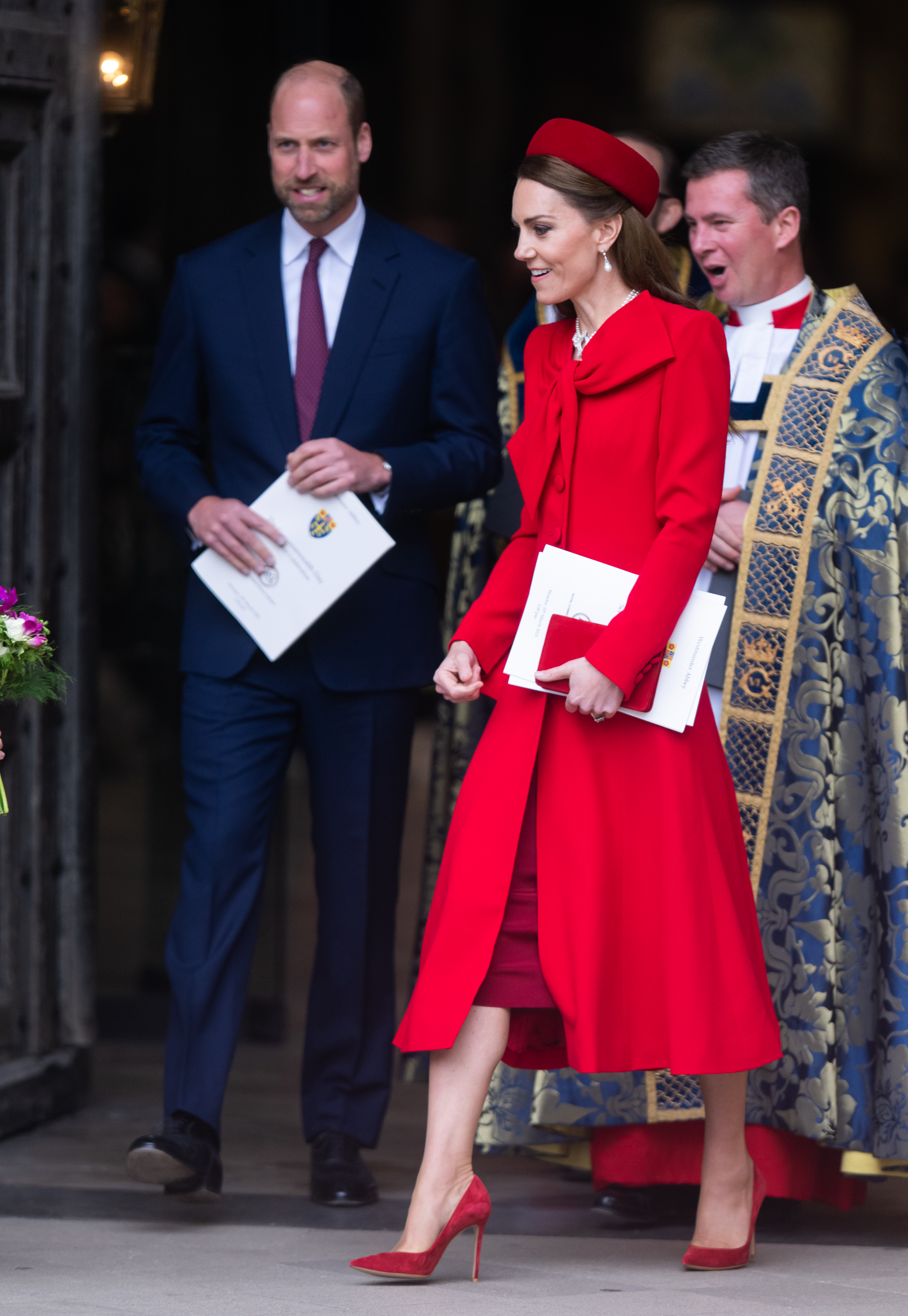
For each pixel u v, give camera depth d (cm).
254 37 2244
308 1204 1551
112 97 2014
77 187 1792
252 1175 1650
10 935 1778
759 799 1505
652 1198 1533
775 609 1510
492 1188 1658
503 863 1292
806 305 1560
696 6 6116
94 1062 2111
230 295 1595
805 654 1502
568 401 1308
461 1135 1297
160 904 2267
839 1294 1284
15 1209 1515
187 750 1574
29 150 1748
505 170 5838
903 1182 1694
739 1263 1353
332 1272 1334
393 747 1594
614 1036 1283
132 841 2434
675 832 1289
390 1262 1284
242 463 1585
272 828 1638
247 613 1520
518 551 1355
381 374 1573
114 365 2231
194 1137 1470
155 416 1627
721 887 1308
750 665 1512
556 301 1316
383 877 1600
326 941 1594
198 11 2236
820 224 6247
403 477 1526
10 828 1766
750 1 6106
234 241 1619
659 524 1300
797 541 1509
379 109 5738
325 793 1588
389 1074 1605
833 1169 1526
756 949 1340
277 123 1544
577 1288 1293
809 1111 1459
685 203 1605
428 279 1591
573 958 1275
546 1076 1503
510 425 1720
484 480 1587
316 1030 1600
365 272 1584
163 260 2244
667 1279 1324
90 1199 1550
